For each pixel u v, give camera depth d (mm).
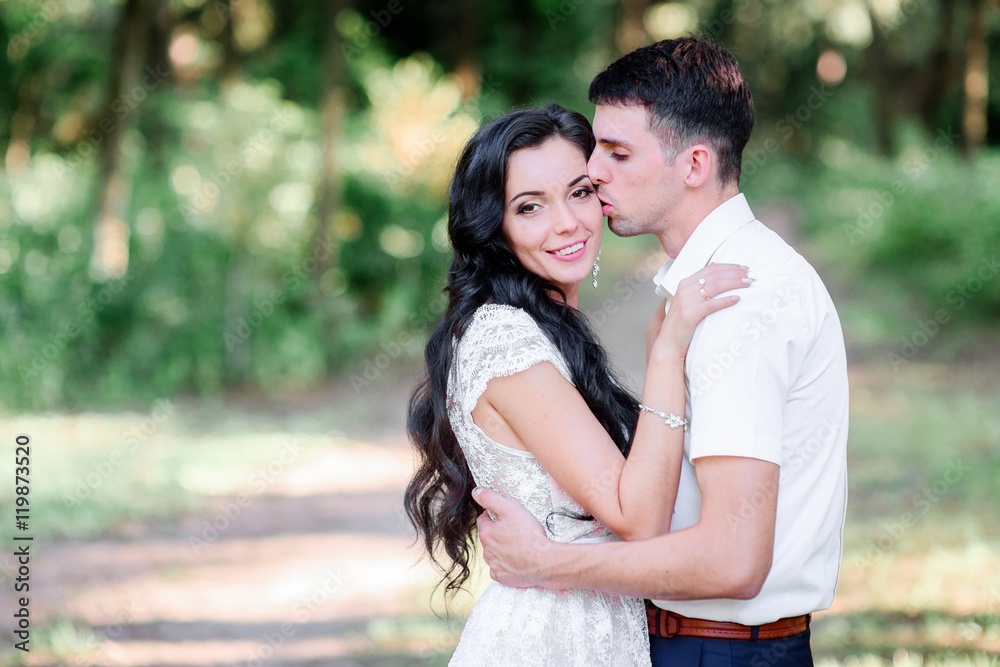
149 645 4238
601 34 18641
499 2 18062
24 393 9062
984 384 8539
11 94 14805
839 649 3762
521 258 2117
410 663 4016
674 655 1965
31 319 9422
